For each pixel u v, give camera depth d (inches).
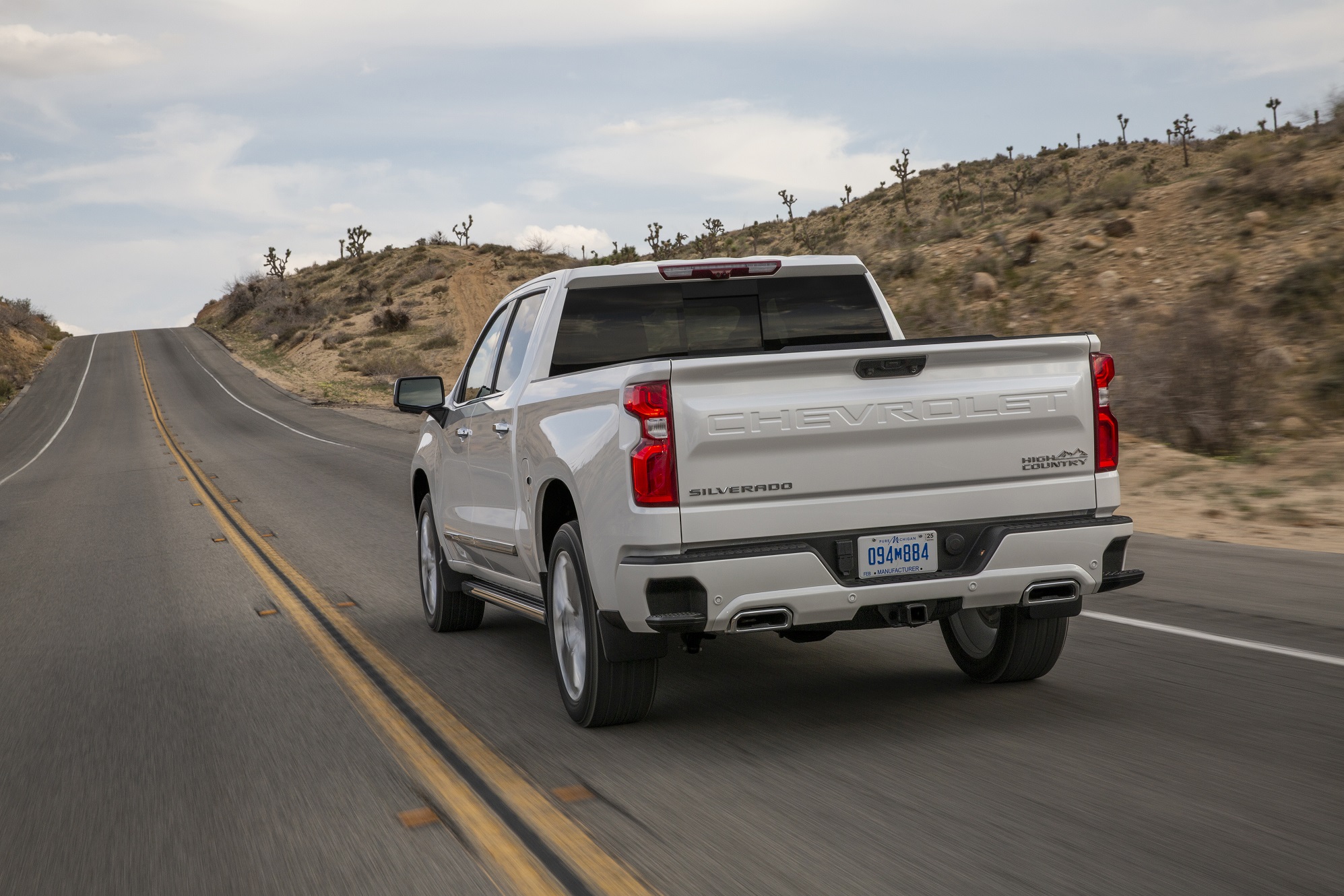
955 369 188.2
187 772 192.2
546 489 219.6
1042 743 185.2
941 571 188.2
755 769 178.4
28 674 280.4
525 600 249.9
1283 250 977.5
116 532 601.9
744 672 247.8
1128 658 243.4
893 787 166.2
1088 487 195.5
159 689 255.8
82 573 459.5
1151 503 504.4
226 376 2746.1
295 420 1692.9
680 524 176.6
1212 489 518.0
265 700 239.8
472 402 271.4
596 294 238.1
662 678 245.4
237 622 335.3
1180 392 652.7
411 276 3973.9
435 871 142.9
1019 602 193.5
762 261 245.1
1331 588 308.5
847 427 181.2
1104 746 181.8
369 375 2477.9
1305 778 163.0
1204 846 138.9
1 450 1654.8
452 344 2755.9
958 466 187.9
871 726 200.7
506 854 147.0
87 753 208.1
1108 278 1076.5
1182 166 2513.5
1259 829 144.1
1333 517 438.9
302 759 195.9
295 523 585.3
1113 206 1283.2
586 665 202.1
